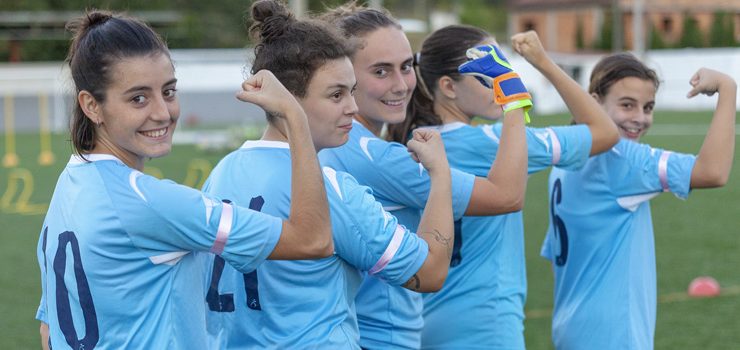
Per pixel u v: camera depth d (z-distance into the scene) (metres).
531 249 19.67
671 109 59.78
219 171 6.19
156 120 5.26
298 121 5.43
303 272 5.74
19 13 67.56
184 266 5.35
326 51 5.84
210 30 73.00
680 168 7.89
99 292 5.16
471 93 7.57
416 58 7.81
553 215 8.69
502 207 6.77
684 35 75.94
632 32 79.94
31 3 67.75
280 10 6.05
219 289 5.98
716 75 8.05
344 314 5.89
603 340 8.06
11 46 66.31
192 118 56.91
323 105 5.86
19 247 21.20
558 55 80.56
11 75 58.38
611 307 8.04
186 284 5.35
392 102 7.10
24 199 29.06
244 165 6.03
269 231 5.34
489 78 6.91
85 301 5.20
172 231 5.16
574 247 8.37
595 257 8.19
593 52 86.75
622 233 8.10
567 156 7.53
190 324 5.37
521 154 6.78
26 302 15.85
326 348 5.70
